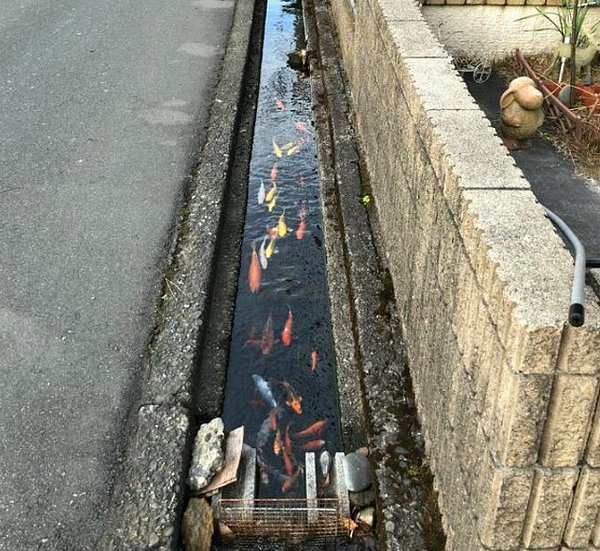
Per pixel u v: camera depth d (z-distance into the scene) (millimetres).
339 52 8641
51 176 5910
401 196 4012
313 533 3361
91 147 6402
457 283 2729
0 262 4836
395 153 4238
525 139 5109
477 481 2484
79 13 9992
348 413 3980
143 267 4867
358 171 6008
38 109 7070
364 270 4836
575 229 4254
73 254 4957
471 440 2559
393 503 3242
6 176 5871
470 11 6125
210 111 7199
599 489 2244
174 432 3605
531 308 2045
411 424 3633
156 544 3074
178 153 6379
